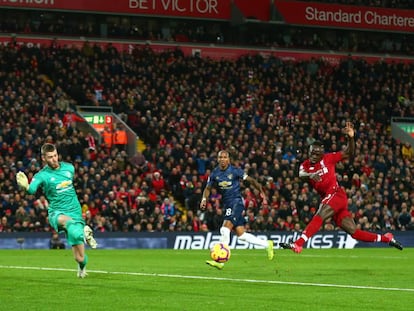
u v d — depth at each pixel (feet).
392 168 162.40
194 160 150.20
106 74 173.88
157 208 134.21
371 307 43.34
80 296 47.55
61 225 56.39
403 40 224.74
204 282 57.47
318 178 69.62
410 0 222.69
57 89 162.50
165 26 203.10
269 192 143.95
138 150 161.99
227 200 75.10
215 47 201.77
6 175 131.34
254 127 166.09
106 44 192.75
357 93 196.34
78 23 194.70
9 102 152.35
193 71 182.80
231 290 51.80
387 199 151.74
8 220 125.18
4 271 67.41
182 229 134.41
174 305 43.62
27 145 139.95
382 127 187.32
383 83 200.03
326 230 140.36
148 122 162.91
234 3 202.18
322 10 210.79
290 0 207.51
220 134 160.04
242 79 186.29
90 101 168.14
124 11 192.03
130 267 74.69
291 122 172.86
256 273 67.41
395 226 148.66
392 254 111.04
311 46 211.61
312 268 75.46
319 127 173.27
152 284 55.42
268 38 213.05
